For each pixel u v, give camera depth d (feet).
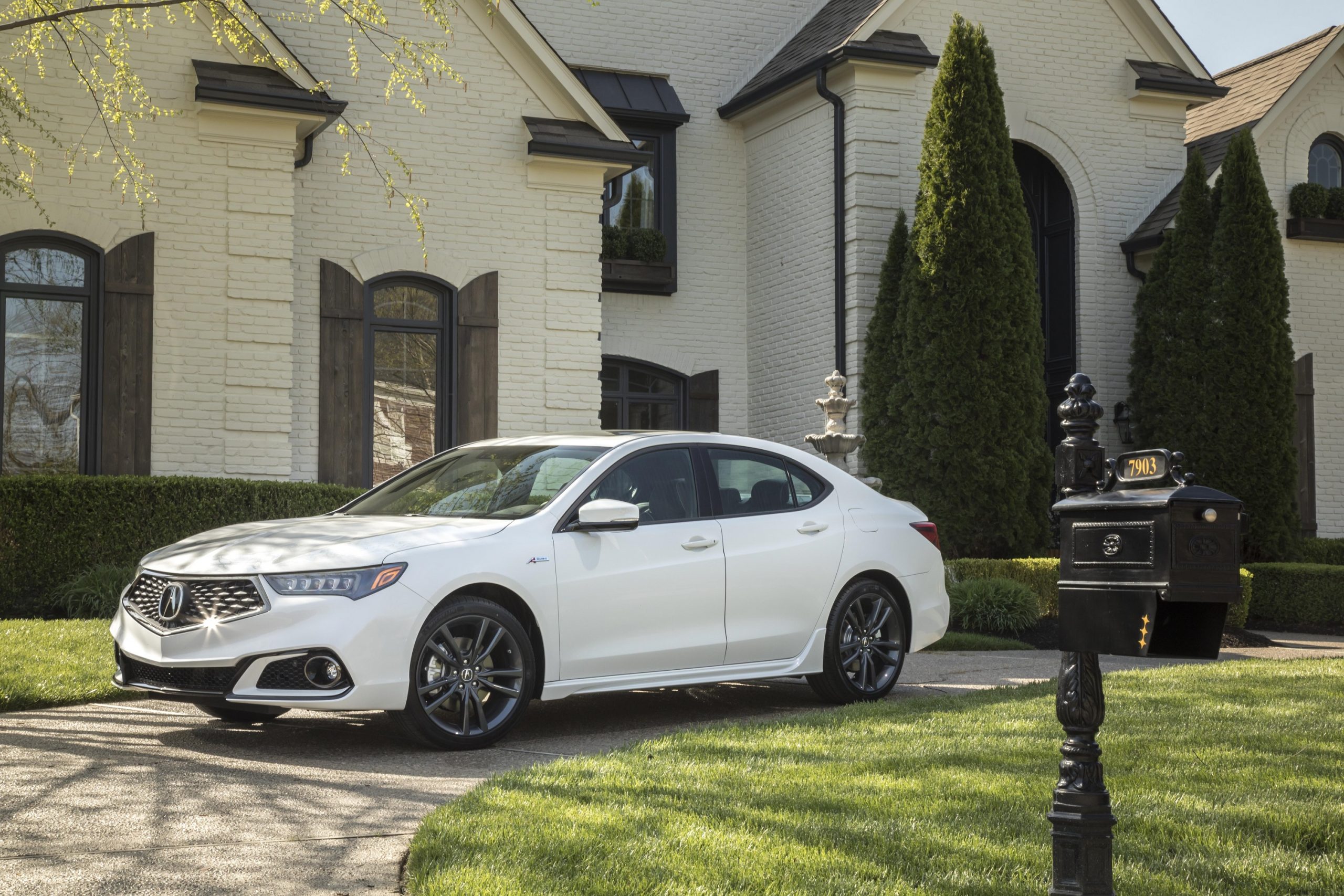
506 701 21.13
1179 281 53.57
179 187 43.24
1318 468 60.39
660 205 60.03
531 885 12.11
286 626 19.44
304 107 43.78
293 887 12.71
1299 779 17.24
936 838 13.96
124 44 39.65
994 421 47.78
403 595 19.98
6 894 12.31
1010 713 22.67
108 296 42.34
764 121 60.08
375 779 17.94
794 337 57.26
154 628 20.31
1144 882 12.52
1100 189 58.34
